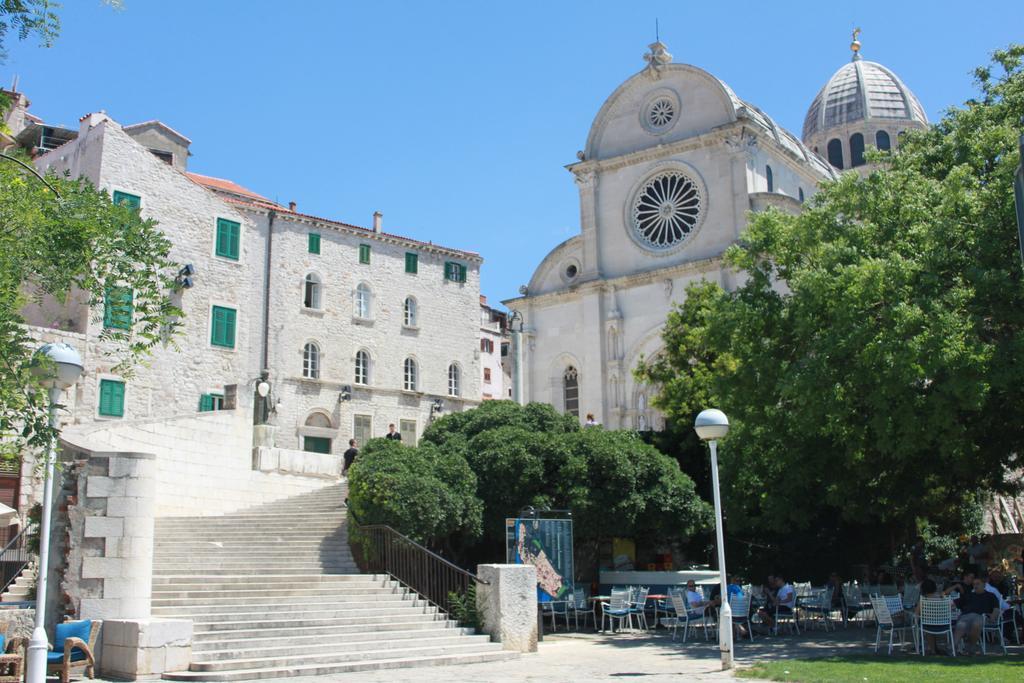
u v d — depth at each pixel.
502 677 16.44
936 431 20.41
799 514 27.83
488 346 88.75
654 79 51.19
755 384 25.19
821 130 75.50
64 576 17.20
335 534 26.45
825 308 23.31
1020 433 23.39
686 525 28.77
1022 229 8.64
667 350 40.03
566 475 27.61
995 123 24.48
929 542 38.41
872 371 20.91
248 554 24.00
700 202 48.03
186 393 42.56
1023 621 21.80
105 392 38.44
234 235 46.09
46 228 14.32
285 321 47.62
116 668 16.44
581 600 26.50
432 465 26.20
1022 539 38.53
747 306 25.91
